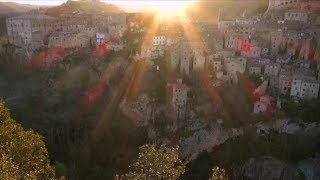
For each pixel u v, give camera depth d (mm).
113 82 142375
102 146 119812
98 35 165875
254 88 117750
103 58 156000
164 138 116812
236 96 117750
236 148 107500
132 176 37781
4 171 37000
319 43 127625
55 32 176250
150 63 140625
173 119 118375
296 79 110625
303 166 98500
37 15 194375
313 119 103438
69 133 125875
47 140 120125
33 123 128500
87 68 154125
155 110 122500
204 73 129500
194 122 116062
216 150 110500
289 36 133875
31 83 157625
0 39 184875
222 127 112438
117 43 160625
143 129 121188
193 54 131500
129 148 117562
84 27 174875
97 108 135875
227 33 147125
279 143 103562
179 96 117188
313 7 158125
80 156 115625
